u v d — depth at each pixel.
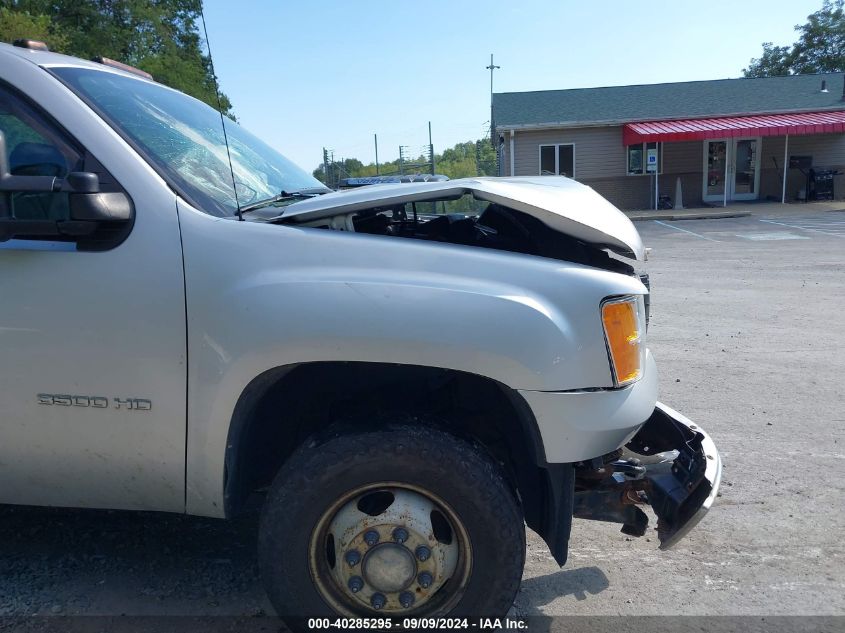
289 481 2.40
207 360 2.38
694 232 18.48
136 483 2.56
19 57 2.61
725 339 7.64
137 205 2.45
